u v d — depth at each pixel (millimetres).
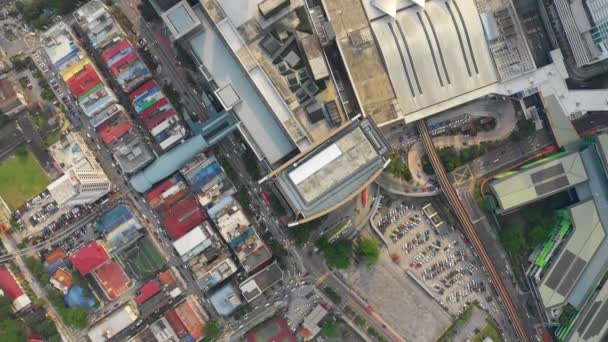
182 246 144125
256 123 136000
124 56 141625
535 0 141500
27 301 147750
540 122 145000
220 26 129625
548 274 144875
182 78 146875
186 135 145375
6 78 144500
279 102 131250
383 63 135000
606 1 117125
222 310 146500
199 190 146000
